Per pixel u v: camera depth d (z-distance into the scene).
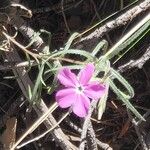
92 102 0.18
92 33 0.19
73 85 0.14
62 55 0.17
